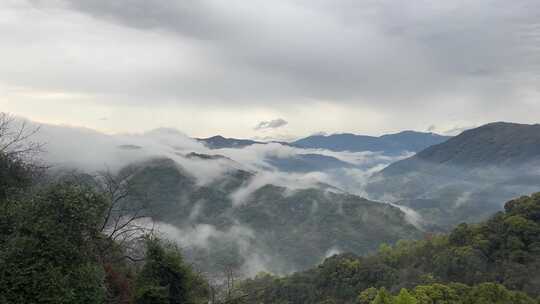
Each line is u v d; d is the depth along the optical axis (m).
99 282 17.61
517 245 61.06
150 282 21.67
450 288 49.28
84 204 17.84
